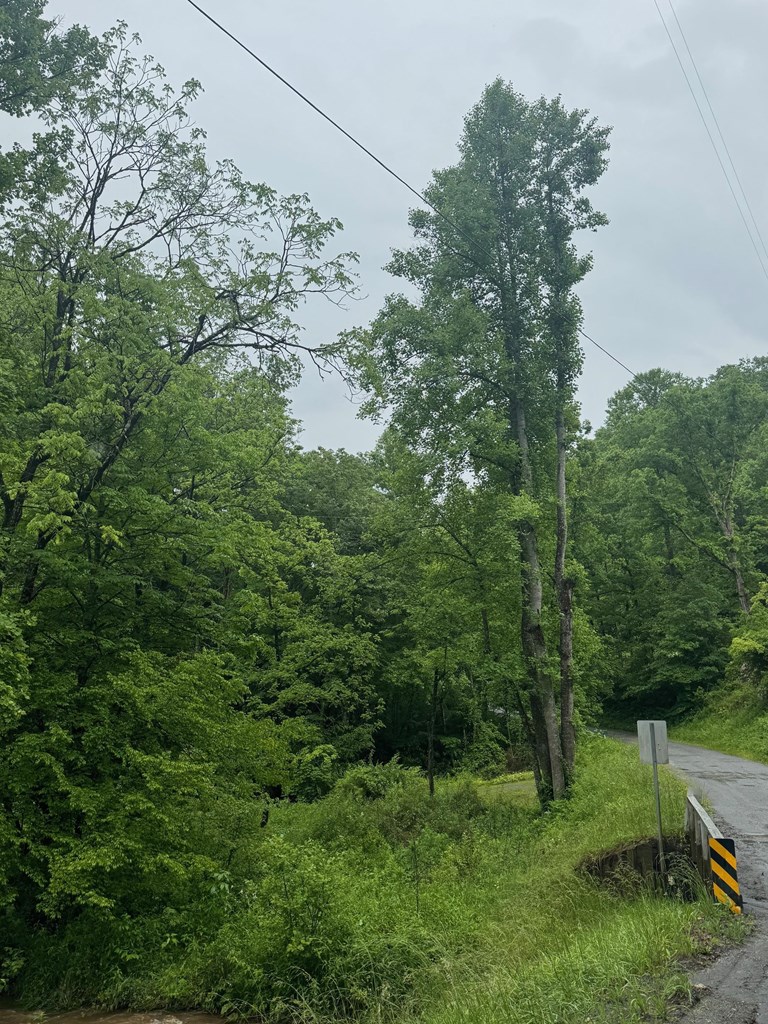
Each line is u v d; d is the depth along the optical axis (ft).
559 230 77.77
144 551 47.78
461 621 80.43
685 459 170.30
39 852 39.14
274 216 49.32
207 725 45.88
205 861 42.80
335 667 83.15
